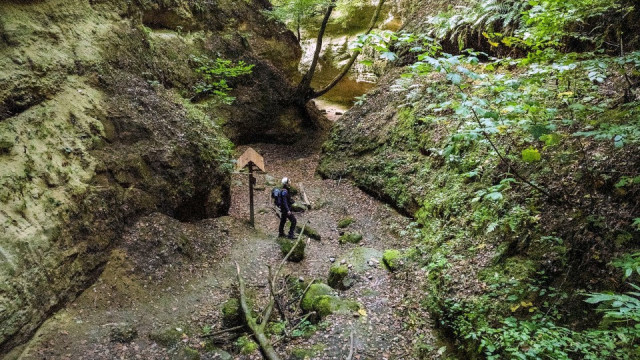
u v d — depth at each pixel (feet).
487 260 18.95
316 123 55.83
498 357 13.75
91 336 16.90
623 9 22.52
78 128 21.89
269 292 22.86
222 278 23.40
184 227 25.90
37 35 21.57
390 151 35.53
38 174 18.47
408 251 24.38
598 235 15.51
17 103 19.01
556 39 19.63
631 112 15.53
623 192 15.72
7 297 15.06
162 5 39.88
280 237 29.40
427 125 32.30
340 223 31.89
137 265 21.35
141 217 23.66
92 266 19.60
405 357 17.01
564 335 12.60
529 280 16.47
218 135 34.17
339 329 18.57
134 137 25.04
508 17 29.55
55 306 17.24
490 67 15.39
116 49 28.12
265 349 17.10
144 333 17.92
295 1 48.55
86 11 26.61
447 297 18.56
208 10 47.85
